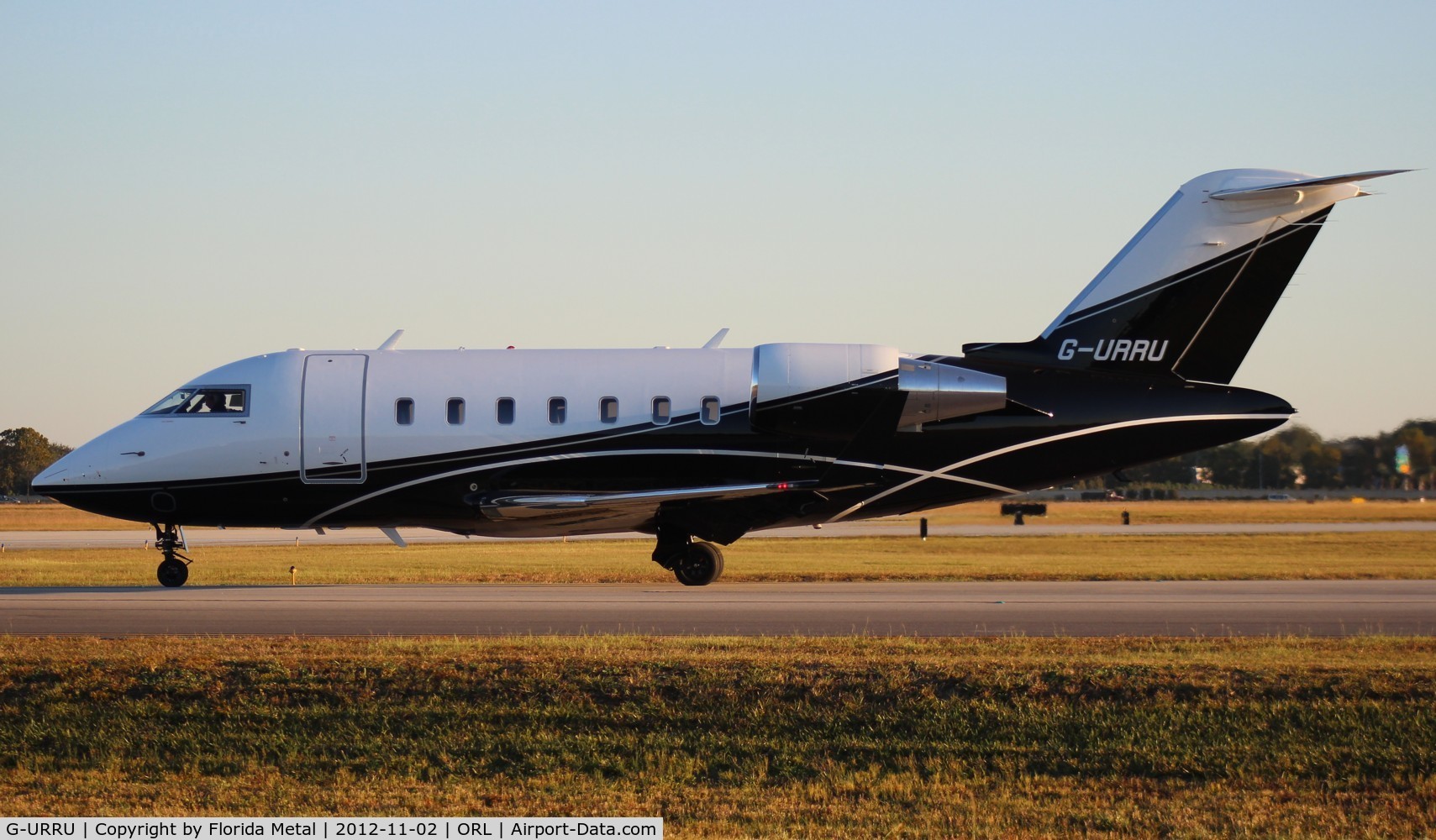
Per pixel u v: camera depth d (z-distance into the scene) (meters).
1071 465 90.31
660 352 92.50
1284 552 147.88
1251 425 90.00
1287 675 51.25
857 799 40.00
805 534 192.75
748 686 50.78
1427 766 41.72
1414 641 60.03
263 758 45.25
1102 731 45.72
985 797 39.88
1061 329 91.50
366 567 114.50
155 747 46.50
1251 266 89.94
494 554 139.38
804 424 88.44
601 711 49.09
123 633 64.88
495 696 50.69
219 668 54.34
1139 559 130.12
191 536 189.25
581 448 90.06
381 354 94.25
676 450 89.69
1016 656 55.88
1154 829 36.69
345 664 54.59
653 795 40.69
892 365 88.62
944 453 89.62
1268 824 37.03
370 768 43.88
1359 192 89.25
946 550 149.00
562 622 68.75
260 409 92.50
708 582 93.75
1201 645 58.91
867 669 52.62
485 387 91.44
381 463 91.31
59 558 133.25
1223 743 44.19
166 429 93.00
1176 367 90.81
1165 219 90.88
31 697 51.94
